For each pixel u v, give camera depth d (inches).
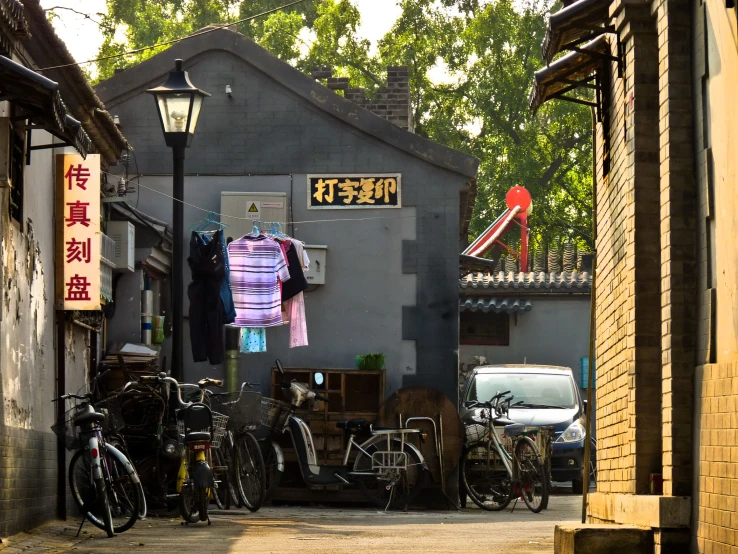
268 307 625.6
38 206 429.1
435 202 658.8
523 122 1603.1
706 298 283.6
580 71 387.9
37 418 418.3
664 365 299.1
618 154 355.6
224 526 446.9
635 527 297.3
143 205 661.9
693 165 294.8
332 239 660.1
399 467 589.3
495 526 465.1
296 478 625.9
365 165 661.9
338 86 826.8
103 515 394.3
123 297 590.2
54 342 453.1
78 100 462.0
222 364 653.3
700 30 288.2
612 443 371.6
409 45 1573.6
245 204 655.8
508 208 1382.9
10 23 339.0
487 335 1053.2
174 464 465.7
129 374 500.4
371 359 639.1
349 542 381.4
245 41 667.4
